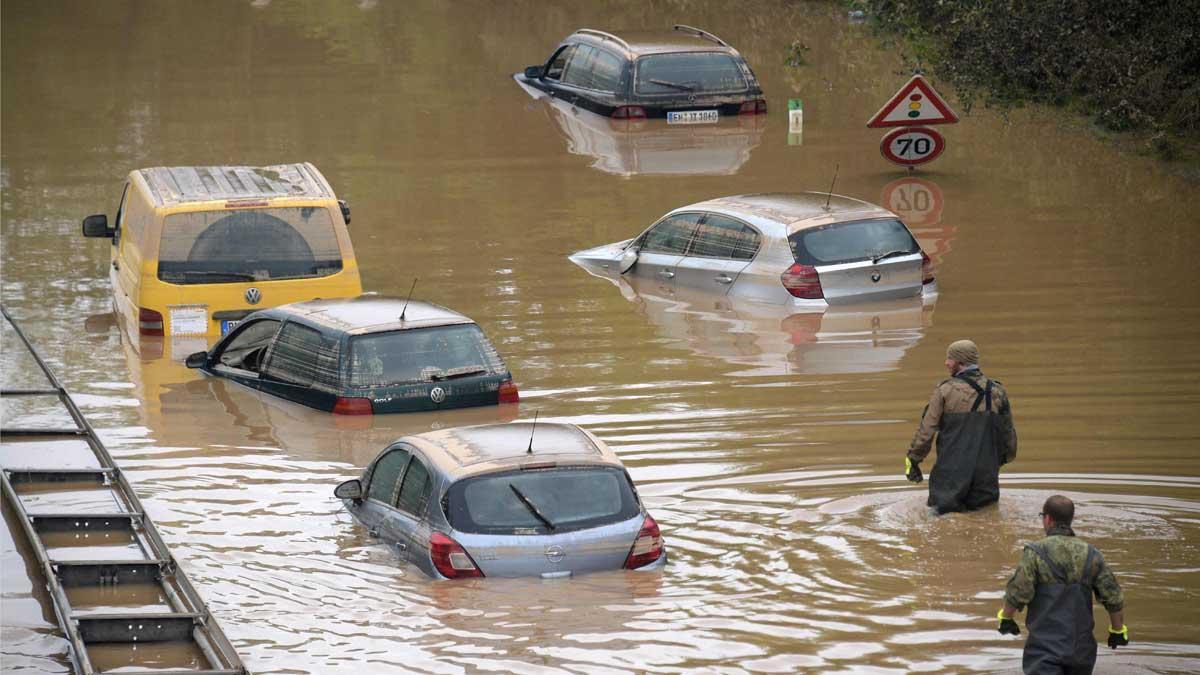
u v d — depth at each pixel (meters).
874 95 64.31
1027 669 17.28
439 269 41.75
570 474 21.62
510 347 34.50
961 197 48.19
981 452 23.12
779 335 35.12
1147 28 61.50
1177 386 30.05
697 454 26.59
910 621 19.16
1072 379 30.72
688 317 37.00
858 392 30.33
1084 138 56.12
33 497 25.33
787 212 39.00
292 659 18.45
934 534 22.33
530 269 41.75
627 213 47.00
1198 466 25.12
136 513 24.05
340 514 24.16
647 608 19.72
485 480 21.34
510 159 55.25
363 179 52.34
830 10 84.50
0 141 58.56
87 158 55.53
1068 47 62.06
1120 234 43.53
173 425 29.53
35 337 36.31
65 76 71.75
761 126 60.12
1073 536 17.44
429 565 21.03
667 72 61.81
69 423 29.70
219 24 86.50
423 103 65.31
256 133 59.38
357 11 90.12
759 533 22.56
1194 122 54.91
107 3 94.88
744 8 86.31
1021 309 36.50
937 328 35.25
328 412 30.28
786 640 18.58
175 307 36.09
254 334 33.28
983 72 63.47
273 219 36.47
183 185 37.88
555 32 81.62
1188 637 18.42
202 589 20.97
